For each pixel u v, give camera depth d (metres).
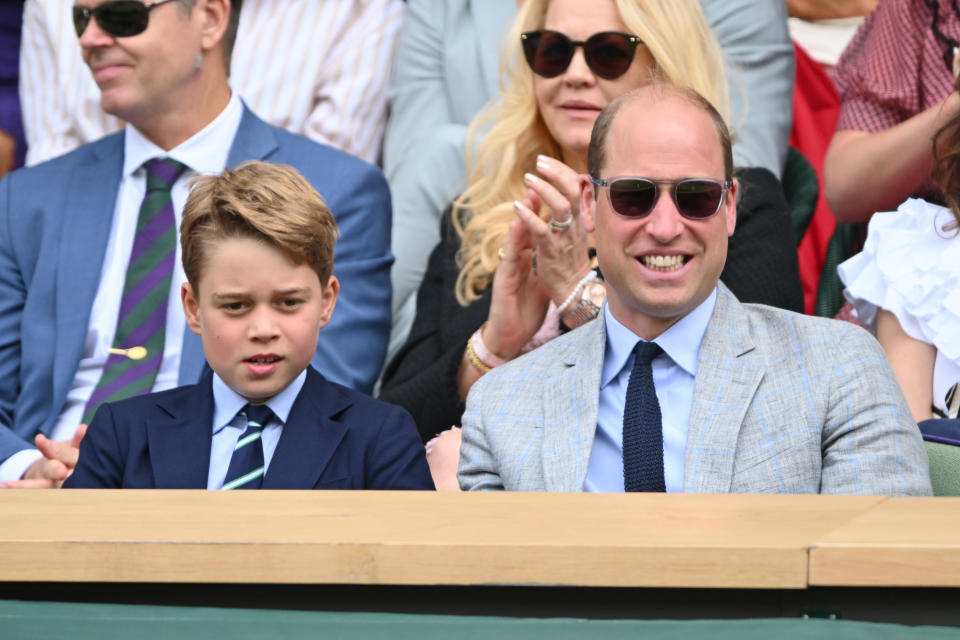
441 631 4.14
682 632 4.07
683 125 8.41
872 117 13.04
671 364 8.45
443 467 10.38
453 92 15.32
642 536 4.66
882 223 11.38
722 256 8.46
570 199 10.66
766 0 14.80
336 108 15.44
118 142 13.11
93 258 12.51
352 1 15.73
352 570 4.58
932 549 4.39
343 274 12.52
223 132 12.91
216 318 8.73
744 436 7.92
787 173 14.69
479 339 11.28
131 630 4.18
